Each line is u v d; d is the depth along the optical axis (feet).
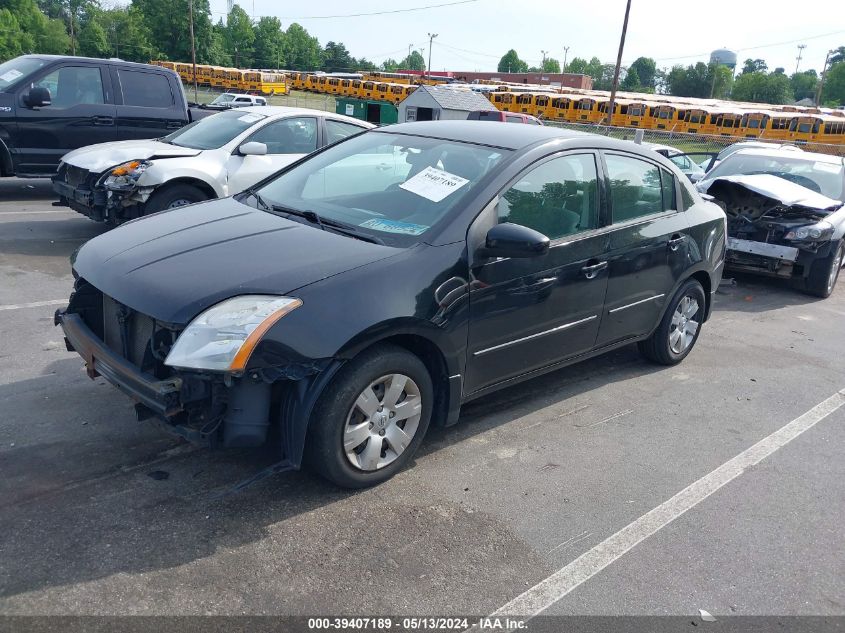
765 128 123.44
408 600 8.86
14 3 296.30
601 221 14.29
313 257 10.72
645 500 11.68
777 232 27.02
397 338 11.16
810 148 95.91
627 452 13.30
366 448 10.85
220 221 12.37
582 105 139.64
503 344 12.60
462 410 14.49
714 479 12.57
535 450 13.04
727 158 33.17
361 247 11.15
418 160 13.47
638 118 135.03
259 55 393.91
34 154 31.19
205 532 9.76
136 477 10.93
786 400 16.57
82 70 32.14
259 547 9.55
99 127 32.42
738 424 15.02
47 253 23.67
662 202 16.29
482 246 11.77
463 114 101.14
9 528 9.48
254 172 25.94
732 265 28.19
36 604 8.20
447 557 9.74
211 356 9.19
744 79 369.71
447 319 11.30
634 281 15.24
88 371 11.21
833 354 20.52
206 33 316.81
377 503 10.84
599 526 10.82
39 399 13.23
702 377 17.63
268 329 9.48
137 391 9.84
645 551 10.29
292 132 27.32
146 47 304.91
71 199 24.91
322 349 9.78
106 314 11.26
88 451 11.57
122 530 9.63
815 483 12.74
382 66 474.08
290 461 10.23
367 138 15.08
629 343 16.24
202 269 10.32
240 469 11.37
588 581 9.53
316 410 10.16
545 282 12.94
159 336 9.92
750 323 23.36
